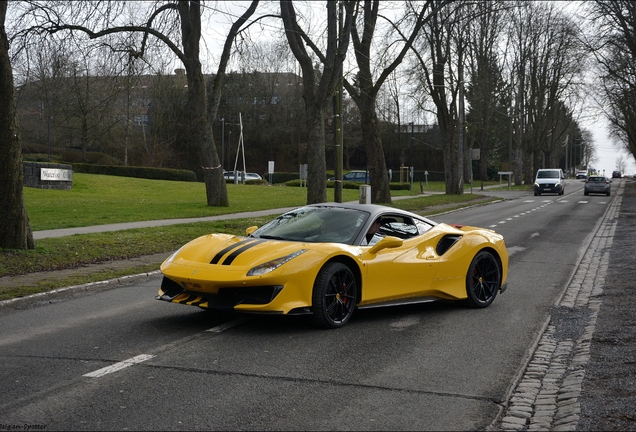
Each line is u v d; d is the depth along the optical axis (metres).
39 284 9.90
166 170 55.69
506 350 6.35
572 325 7.54
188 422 4.25
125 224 19.42
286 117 89.19
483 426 4.29
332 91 21.64
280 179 78.44
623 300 8.77
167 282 7.26
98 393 4.82
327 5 21.11
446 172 45.75
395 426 4.25
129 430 4.09
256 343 6.42
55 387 4.95
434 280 8.02
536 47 70.06
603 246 16.16
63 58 19.11
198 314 7.90
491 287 8.84
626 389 4.89
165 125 72.19
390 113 85.81
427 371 5.57
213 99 26.38
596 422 4.23
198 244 7.40
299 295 6.65
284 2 21.70
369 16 30.75
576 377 5.31
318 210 7.96
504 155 99.62
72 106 28.78
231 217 22.53
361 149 101.75
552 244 16.69
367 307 7.42
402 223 8.09
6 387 4.95
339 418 4.38
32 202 27.58
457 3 33.44
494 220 25.03
